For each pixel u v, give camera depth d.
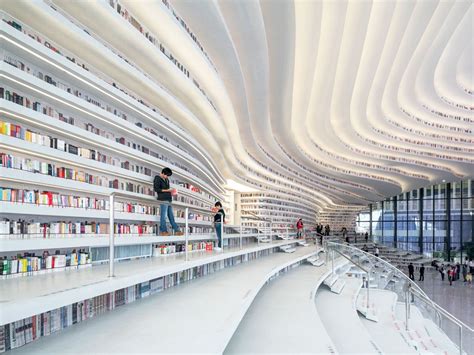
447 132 20.66
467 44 14.21
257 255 12.55
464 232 30.73
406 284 10.44
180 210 8.80
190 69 8.33
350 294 10.65
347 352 5.99
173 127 7.69
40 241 3.75
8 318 2.39
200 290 5.82
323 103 14.23
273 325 5.71
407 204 35.09
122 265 5.02
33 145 4.13
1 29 3.57
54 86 4.36
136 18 6.32
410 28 10.68
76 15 5.13
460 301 15.82
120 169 5.95
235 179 19.98
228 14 7.54
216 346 3.11
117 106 6.06
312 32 9.28
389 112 17.83
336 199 36.66
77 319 3.85
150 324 3.76
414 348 8.04
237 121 13.34
